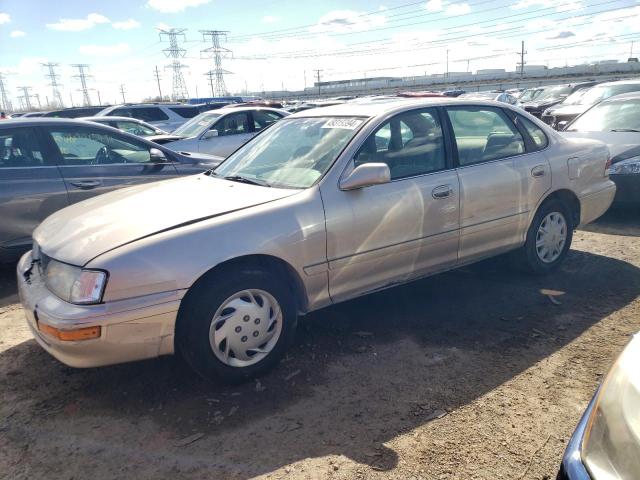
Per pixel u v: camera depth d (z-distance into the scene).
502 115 4.68
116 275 2.92
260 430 2.90
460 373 3.39
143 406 3.17
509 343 3.76
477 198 4.26
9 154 5.43
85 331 2.87
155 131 11.66
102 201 3.91
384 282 3.91
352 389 3.26
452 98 4.54
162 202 3.60
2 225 5.29
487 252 4.49
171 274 3.00
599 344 3.69
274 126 4.72
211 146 10.27
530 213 4.68
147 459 2.71
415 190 3.91
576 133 7.74
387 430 2.85
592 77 70.12
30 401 3.26
